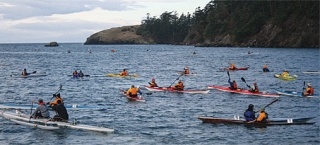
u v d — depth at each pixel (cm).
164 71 6994
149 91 4144
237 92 4028
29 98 3791
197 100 3612
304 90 4381
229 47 17825
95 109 3114
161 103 3434
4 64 8762
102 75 6078
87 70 7206
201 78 5762
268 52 13012
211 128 2508
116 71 7038
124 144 2164
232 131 2433
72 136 2305
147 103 3431
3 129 2438
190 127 2544
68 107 3092
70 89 4403
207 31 19950
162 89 4141
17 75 5966
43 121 2484
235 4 19738
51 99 3484
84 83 4991
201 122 2675
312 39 15312
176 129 2492
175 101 3544
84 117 2831
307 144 2181
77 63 9206
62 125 2461
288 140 2252
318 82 5162
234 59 10175
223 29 19112
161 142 2206
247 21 17875
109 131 2394
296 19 15925
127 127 2545
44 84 4859
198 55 12412
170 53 14125
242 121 2589
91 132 2391
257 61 9362
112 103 3441
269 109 3219
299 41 15462
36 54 14112
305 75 6078
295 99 3688
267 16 17300
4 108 2998
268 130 2453
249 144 2178
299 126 2550
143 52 15362
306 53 12119
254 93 3903
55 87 4581
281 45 15938
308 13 15625
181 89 4091
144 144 2166
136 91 3606
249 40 17212
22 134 2339
